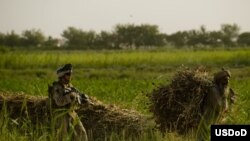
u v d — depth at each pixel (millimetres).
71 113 12406
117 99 20172
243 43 122688
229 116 12945
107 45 120375
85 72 47188
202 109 12562
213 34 127188
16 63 51812
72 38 123500
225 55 54688
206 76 12742
